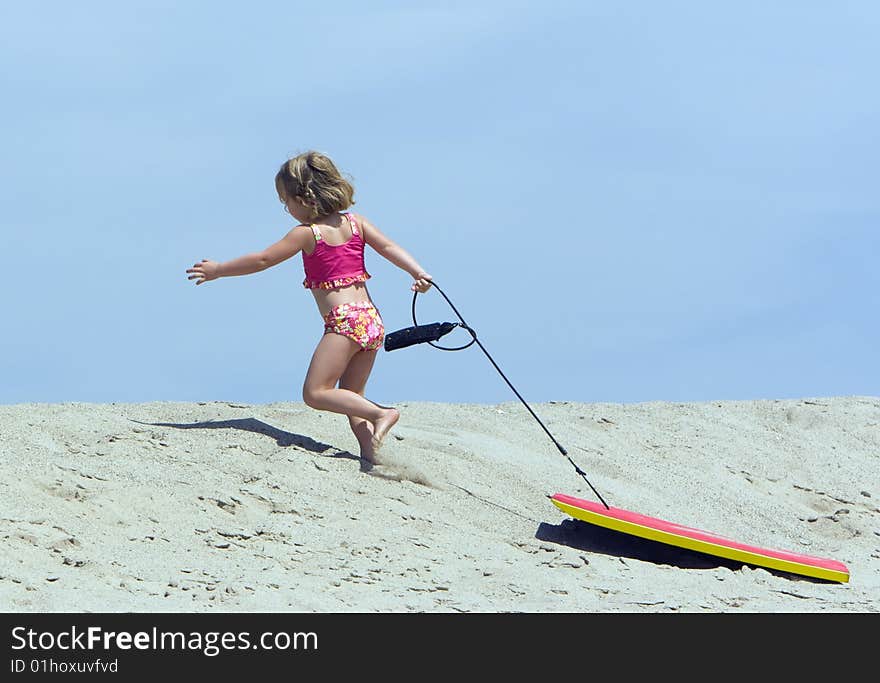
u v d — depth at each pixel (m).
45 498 22.59
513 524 25.92
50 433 26.86
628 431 35.62
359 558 22.20
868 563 27.25
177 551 21.31
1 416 28.19
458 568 22.28
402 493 26.23
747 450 35.34
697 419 38.00
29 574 18.95
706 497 30.55
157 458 25.89
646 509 28.45
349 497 25.50
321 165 27.30
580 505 25.34
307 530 23.39
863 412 39.97
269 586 19.91
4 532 20.52
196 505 23.62
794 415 39.34
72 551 20.45
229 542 22.08
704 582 23.14
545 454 31.64
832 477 34.06
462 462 28.84
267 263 26.78
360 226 27.75
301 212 27.42
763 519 29.81
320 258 27.17
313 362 27.22
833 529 29.95
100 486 23.78
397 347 26.92
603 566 23.53
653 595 21.61
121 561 20.36
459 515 25.81
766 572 24.47
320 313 27.53
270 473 25.92
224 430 28.23
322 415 30.89
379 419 27.11
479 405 37.00
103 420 28.31
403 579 21.23
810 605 22.02
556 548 24.44
